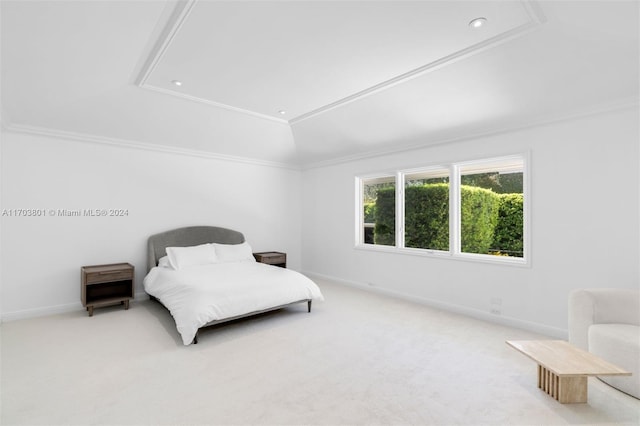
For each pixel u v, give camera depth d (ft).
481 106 11.04
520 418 6.49
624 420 6.43
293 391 7.44
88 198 14.01
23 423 6.23
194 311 10.12
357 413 6.64
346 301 15.07
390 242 16.98
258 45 8.48
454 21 7.36
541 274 11.19
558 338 10.66
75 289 13.65
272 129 16.10
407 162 15.47
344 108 13.37
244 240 18.53
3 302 12.18
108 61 9.20
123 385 7.63
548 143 11.02
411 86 10.92
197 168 17.20
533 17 7.13
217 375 8.15
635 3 6.44
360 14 7.16
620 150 9.64
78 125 12.98
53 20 7.02
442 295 14.06
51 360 8.87
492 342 10.32
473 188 13.83
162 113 13.19
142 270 15.44
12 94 10.31
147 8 6.88
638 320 8.29
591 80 9.02
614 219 9.77
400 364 8.80
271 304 11.93
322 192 20.11
